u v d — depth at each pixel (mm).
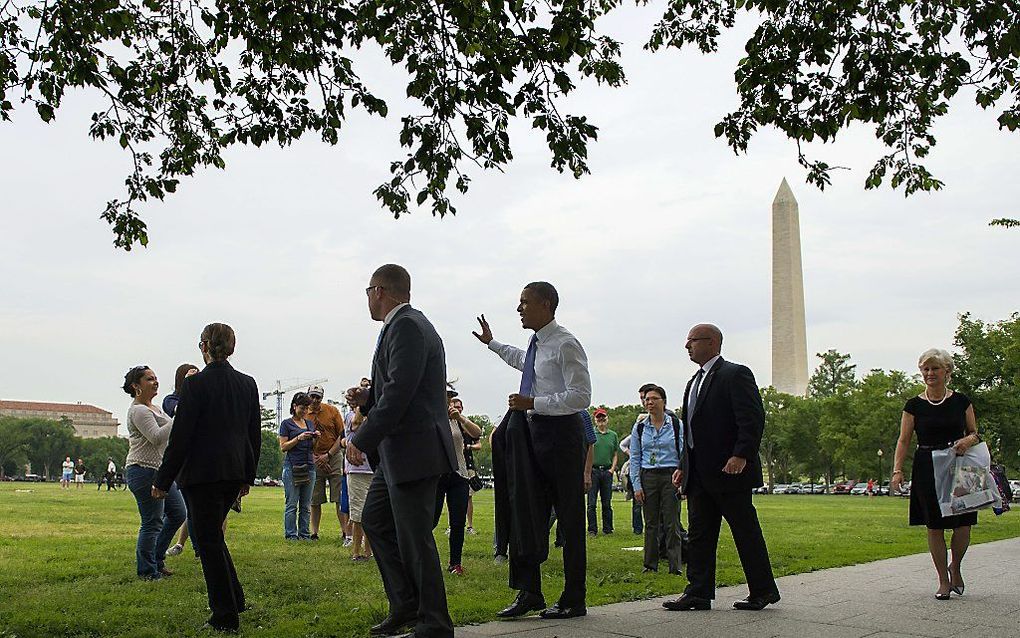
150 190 9578
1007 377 37438
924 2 7598
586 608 6977
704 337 7504
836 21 7414
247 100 8977
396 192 8461
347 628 6031
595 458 15062
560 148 7961
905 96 8062
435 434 5500
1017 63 7895
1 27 8172
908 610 7016
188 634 5910
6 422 131875
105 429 179625
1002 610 7047
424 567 5379
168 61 8906
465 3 7363
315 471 12586
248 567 8930
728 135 8297
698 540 7164
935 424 7910
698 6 9023
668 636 5863
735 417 7188
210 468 6008
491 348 7652
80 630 5965
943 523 7754
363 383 10148
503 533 6914
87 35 8281
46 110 8656
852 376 105000
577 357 6754
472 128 8000
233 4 8125
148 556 8172
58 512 18562
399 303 5766
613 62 8680
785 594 7902
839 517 22984
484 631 6020
